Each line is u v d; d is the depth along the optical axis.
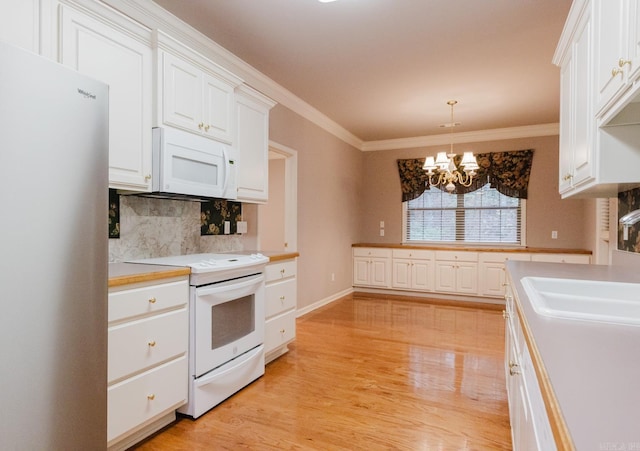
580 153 1.91
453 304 5.17
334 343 3.51
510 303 2.01
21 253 1.06
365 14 2.56
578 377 0.68
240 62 3.29
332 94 4.10
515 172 5.30
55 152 1.15
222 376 2.31
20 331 1.07
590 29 1.70
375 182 6.29
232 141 2.85
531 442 0.94
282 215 5.34
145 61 2.19
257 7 2.49
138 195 2.47
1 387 1.03
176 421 2.13
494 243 5.52
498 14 2.55
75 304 1.23
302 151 4.47
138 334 1.82
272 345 2.98
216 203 3.25
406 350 3.32
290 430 2.04
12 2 1.58
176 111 2.34
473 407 2.29
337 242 5.48
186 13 2.56
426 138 5.93
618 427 0.50
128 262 2.33
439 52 3.12
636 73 1.14
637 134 1.57
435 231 5.88
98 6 1.90
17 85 1.04
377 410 2.26
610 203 2.83
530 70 3.45
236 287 2.44
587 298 1.37
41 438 1.14
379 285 5.88
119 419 1.73
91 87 1.27
